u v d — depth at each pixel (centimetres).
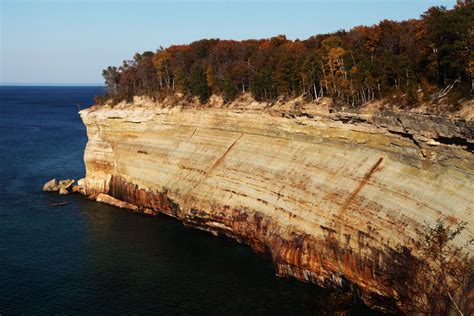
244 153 7181
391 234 4722
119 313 4706
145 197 8019
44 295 5044
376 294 4681
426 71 5844
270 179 6469
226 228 6638
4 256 6050
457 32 5119
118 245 6500
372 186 5316
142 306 4850
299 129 6606
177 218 7631
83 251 6266
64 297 5009
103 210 8244
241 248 6391
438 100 5012
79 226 7300
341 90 6325
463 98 4781
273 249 5741
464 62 5075
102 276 5516
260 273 5619
